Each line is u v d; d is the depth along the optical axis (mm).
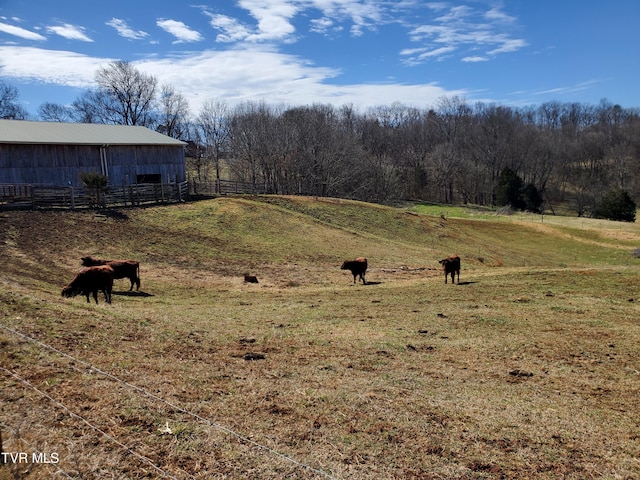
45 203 30594
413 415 7855
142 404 7145
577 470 6469
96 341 9719
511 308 16719
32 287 15656
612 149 104438
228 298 18500
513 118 121562
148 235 28516
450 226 49375
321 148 69125
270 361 10141
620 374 10547
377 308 16641
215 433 6602
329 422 7363
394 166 92250
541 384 9859
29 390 6957
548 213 88500
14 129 34688
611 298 18438
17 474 5098
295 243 32531
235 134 75625
